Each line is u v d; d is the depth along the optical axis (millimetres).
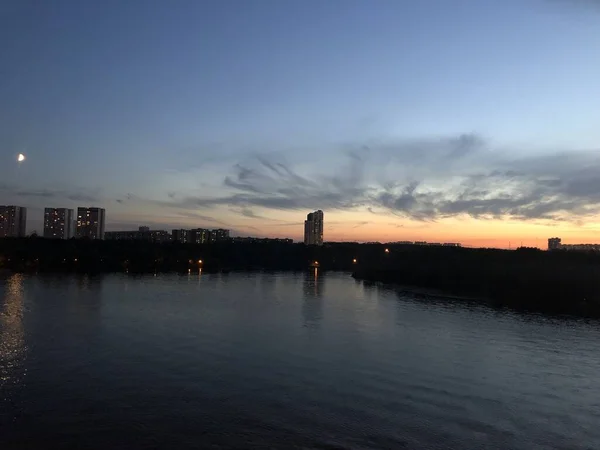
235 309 65562
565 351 42844
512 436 23734
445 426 24719
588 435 24094
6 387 28625
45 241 163625
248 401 27375
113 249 166000
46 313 56000
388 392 29781
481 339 47844
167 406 26234
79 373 31781
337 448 21734
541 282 83438
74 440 21766
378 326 54375
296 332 48906
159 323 51688
